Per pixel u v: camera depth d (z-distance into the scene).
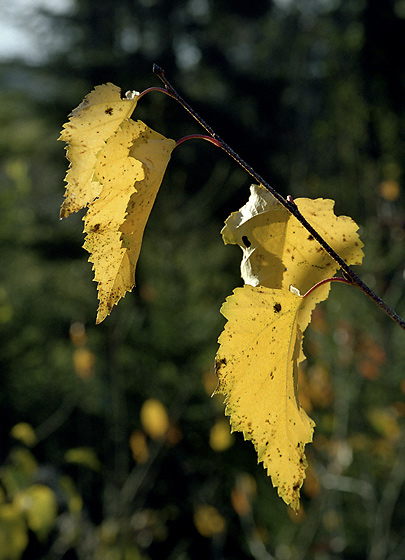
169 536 4.42
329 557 3.78
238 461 4.41
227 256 6.45
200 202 7.06
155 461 4.30
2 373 5.35
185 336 4.87
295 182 9.47
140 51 10.38
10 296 6.05
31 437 3.19
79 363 3.47
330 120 8.62
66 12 11.33
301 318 0.75
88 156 0.69
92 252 0.66
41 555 3.36
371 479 3.79
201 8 13.08
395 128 7.81
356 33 8.95
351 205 7.31
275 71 12.65
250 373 0.70
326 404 3.30
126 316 4.92
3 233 6.66
